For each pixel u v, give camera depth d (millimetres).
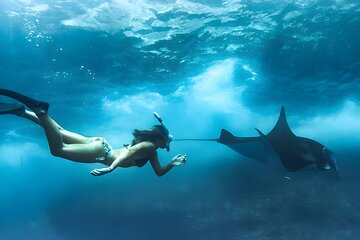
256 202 22062
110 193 28703
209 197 24562
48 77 19312
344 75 23109
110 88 21953
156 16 15836
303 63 20797
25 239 24250
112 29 15977
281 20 16719
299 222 18906
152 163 4148
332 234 17125
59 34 15664
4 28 14812
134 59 18547
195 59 19453
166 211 23859
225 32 17250
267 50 19000
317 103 30547
